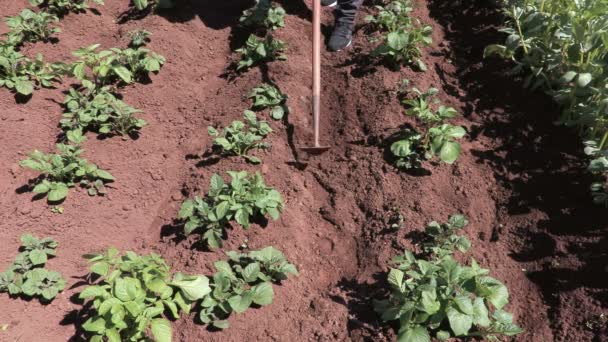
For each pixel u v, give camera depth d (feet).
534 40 9.20
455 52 10.18
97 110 9.09
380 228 7.77
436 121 8.50
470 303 6.13
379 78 9.53
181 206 7.73
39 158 8.17
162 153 9.05
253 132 8.89
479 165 8.36
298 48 10.45
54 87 9.85
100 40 11.05
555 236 7.38
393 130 8.77
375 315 6.82
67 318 6.85
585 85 7.93
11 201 8.13
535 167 8.18
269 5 10.89
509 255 7.37
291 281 7.32
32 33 10.59
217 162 8.68
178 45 10.69
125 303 6.03
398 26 10.09
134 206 8.29
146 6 11.53
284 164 8.71
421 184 8.12
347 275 7.45
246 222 7.35
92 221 7.99
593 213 7.45
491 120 8.95
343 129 9.14
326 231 7.97
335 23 10.46
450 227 7.28
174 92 10.03
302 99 9.58
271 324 6.86
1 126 9.07
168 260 7.50
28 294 6.88
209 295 6.84
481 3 10.90
